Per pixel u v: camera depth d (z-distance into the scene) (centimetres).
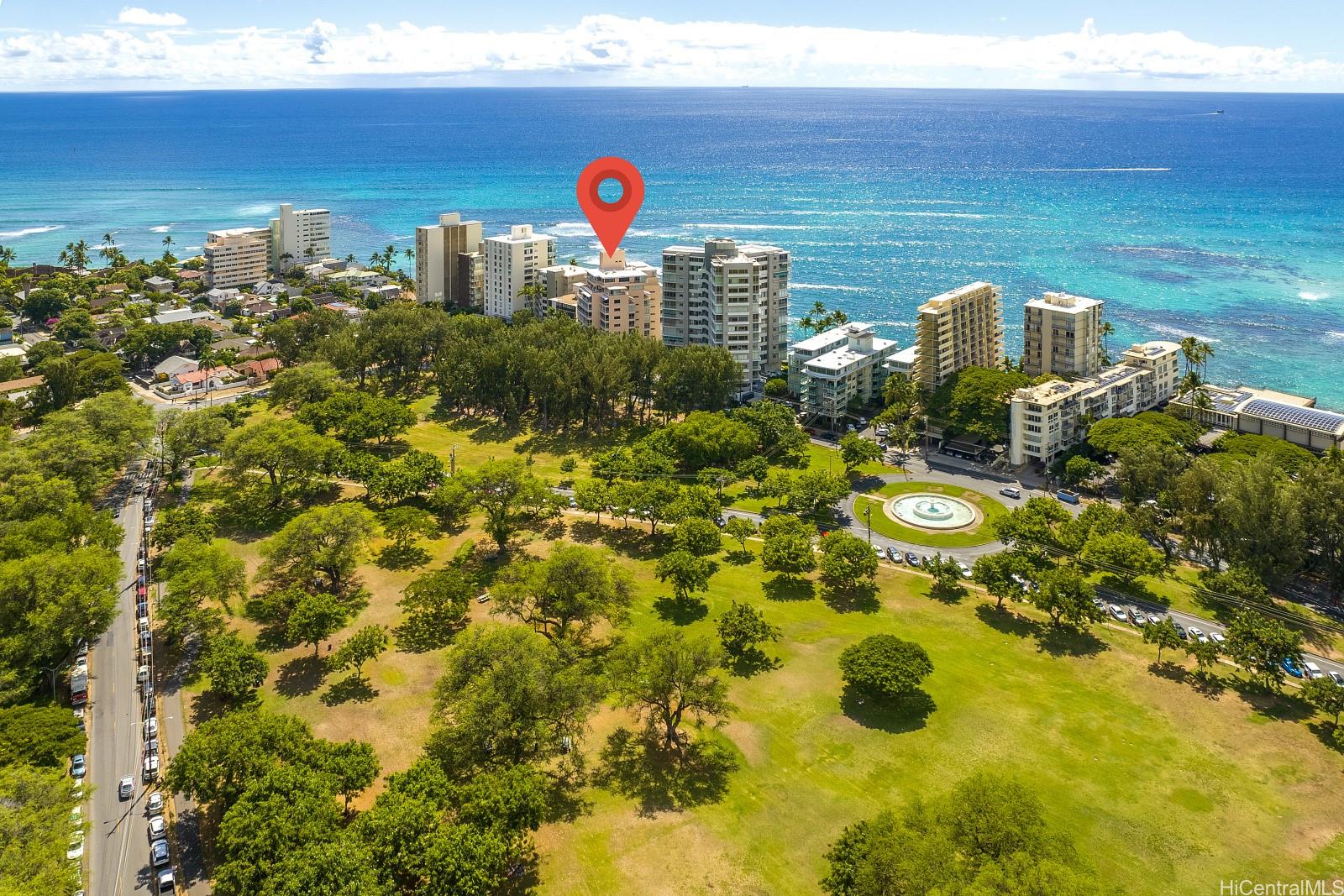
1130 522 15700
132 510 17962
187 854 9150
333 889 7675
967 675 12262
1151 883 8744
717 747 10769
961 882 7231
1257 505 14425
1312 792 10006
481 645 10856
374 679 12112
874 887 7731
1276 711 11450
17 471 16550
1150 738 10950
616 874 8875
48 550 13512
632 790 10069
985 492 18788
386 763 10456
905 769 10388
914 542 16562
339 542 14238
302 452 17762
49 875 7800
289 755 9438
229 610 13950
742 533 15838
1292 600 14425
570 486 18712
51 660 12062
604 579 12988
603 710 11631
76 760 10406
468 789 8919
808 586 14862
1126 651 12875
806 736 11000
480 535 16675
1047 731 11081
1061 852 7819
